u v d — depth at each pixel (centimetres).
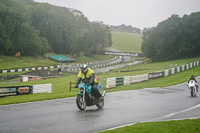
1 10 8150
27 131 672
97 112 993
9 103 1248
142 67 6650
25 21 8794
